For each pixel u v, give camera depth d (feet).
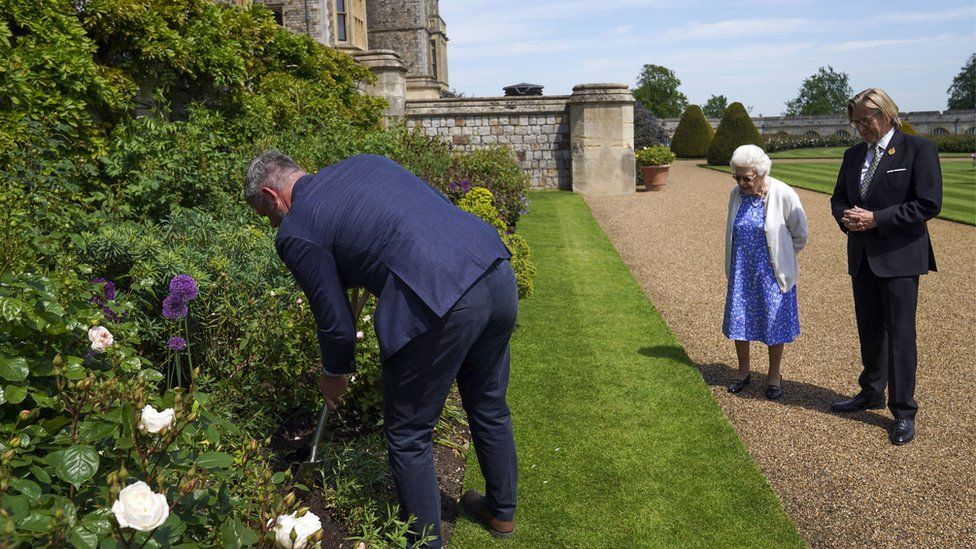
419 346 7.57
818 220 38.60
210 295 11.52
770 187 13.73
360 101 40.09
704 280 25.62
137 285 10.87
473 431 9.11
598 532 9.65
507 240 19.98
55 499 5.26
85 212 14.64
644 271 27.20
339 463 9.74
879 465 11.69
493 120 54.95
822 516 10.27
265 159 8.22
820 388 15.08
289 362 11.20
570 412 13.53
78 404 6.15
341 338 7.95
